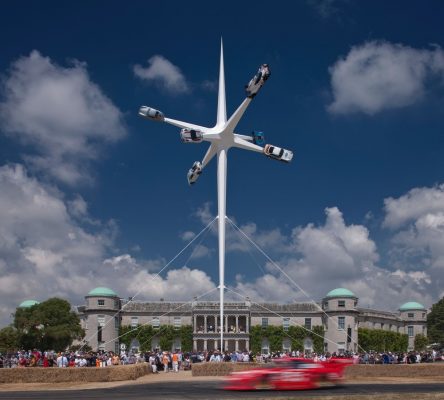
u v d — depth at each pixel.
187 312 157.88
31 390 42.59
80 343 151.88
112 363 69.44
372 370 54.91
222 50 86.25
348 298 157.38
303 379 40.12
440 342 189.12
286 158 81.69
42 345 125.81
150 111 81.44
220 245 81.75
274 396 34.59
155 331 155.75
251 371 39.88
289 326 158.62
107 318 154.50
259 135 83.38
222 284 79.69
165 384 46.41
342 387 42.31
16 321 127.19
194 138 79.75
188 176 90.25
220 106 85.12
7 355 73.81
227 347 154.62
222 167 83.56
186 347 154.50
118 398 34.19
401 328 182.00
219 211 82.88
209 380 50.75
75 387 44.91
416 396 34.22
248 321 155.25
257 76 72.00
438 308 194.00
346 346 154.38
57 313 130.38
